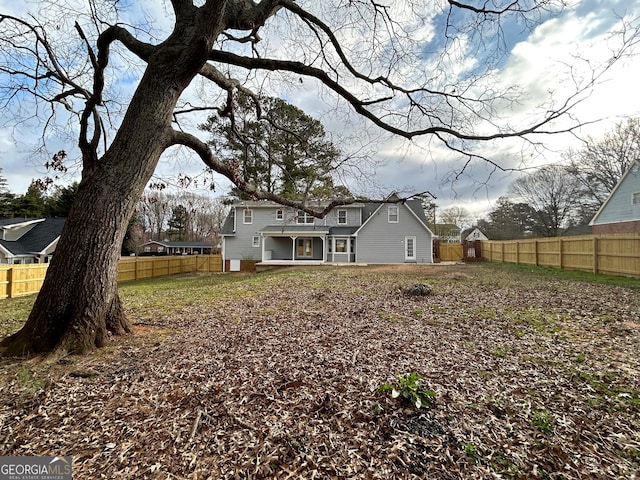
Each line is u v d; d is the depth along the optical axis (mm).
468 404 2701
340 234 20500
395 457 2072
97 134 4230
